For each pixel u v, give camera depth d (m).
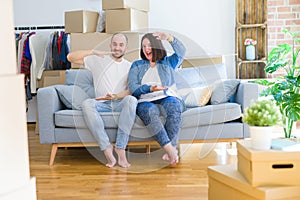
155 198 2.14
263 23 4.39
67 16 3.90
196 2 4.64
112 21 3.79
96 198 2.17
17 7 5.01
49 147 3.67
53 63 4.68
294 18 4.40
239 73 4.50
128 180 2.52
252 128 1.56
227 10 4.60
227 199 1.67
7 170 1.02
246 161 1.56
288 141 1.66
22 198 1.05
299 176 1.50
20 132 1.06
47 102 2.99
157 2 4.70
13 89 1.03
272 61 3.45
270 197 1.45
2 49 1.01
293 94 2.95
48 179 2.58
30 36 4.70
